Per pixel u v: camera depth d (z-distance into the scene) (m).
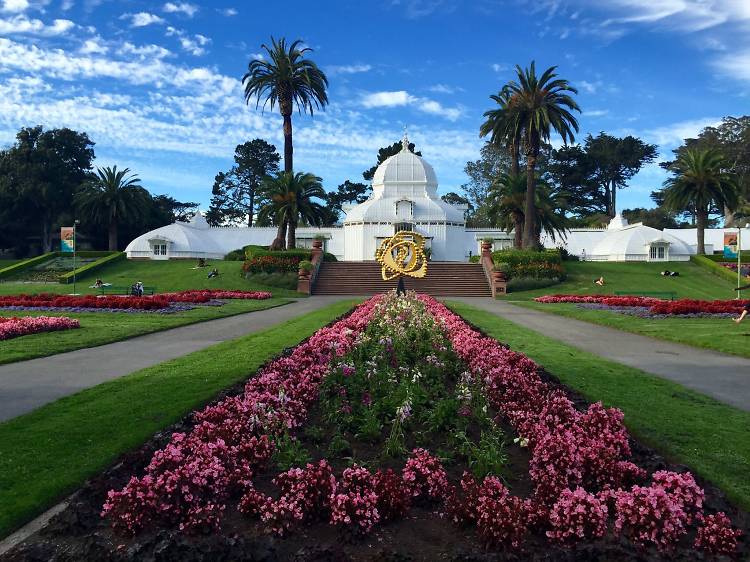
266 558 4.75
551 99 50.47
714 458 7.07
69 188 85.12
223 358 14.03
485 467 6.41
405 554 4.96
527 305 34.47
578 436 6.79
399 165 72.56
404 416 7.39
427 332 14.41
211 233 75.50
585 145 108.06
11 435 7.90
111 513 5.28
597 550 4.80
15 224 84.44
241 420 7.41
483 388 9.12
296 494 5.49
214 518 5.25
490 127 56.88
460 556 4.81
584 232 73.88
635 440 7.52
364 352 11.70
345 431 7.91
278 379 9.38
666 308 27.02
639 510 5.02
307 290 44.75
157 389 10.60
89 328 20.48
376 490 5.60
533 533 5.32
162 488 5.42
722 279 51.88
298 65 55.59
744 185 89.44
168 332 20.34
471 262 58.38
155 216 87.00
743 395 10.81
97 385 11.11
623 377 12.02
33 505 5.80
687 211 111.25
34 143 85.19
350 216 69.06
